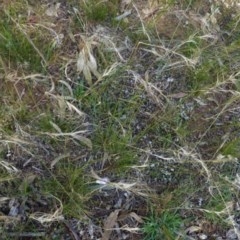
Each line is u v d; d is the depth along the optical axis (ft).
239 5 2.83
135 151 2.40
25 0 2.65
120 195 2.34
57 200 2.28
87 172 2.35
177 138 2.47
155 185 2.38
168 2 2.77
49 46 2.53
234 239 2.33
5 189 2.28
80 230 2.27
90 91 2.45
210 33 2.67
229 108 2.57
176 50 2.63
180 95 2.56
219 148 2.40
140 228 2.27
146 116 2.50
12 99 2.44
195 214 2.34
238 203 2.37
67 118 2.41
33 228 2.24
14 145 2.36
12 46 2.48
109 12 2.73
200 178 2.40
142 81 2.39
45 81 2.50
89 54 2.37
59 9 2.70
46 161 2.36
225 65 2.62
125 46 2.63
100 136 2.40
